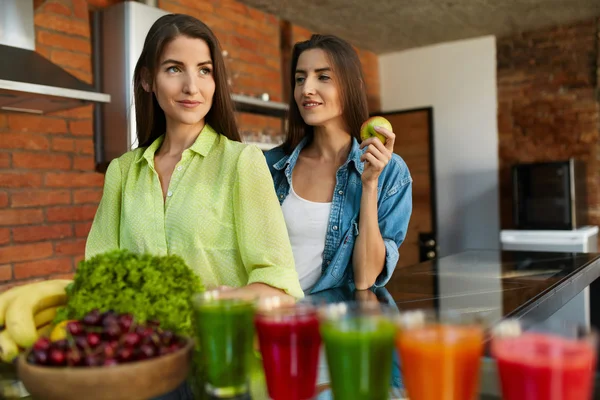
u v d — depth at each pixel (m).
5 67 2.30
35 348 0.74
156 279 0.90
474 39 4.99
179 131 1.26
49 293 1.02
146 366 0.71
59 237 2.89
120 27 2.94
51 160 2.85
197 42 1.21
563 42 4.65
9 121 2.68
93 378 0.68
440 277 1.91
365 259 1.65
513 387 0.57
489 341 0.95
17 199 2.72
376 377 0.61
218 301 0.75
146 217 1.21
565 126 4.67
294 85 1.82
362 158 1.60
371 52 5.39
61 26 2.88
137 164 1.28
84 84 2.50
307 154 1.83
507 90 4.91
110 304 0.89
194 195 1.18
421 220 5.10
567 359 0.54
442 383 0.57
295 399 0.71
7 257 2.68
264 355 0.72
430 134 5.03
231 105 1.29
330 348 0.62
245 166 1.15
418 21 4.49
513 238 4.11
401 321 0.61
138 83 1.32
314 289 1.67
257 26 4.13
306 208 1.72
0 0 2.47
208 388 0.78
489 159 4.97
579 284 1.86
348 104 1.71
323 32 4.78
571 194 3.93
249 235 1.13
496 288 1.64
